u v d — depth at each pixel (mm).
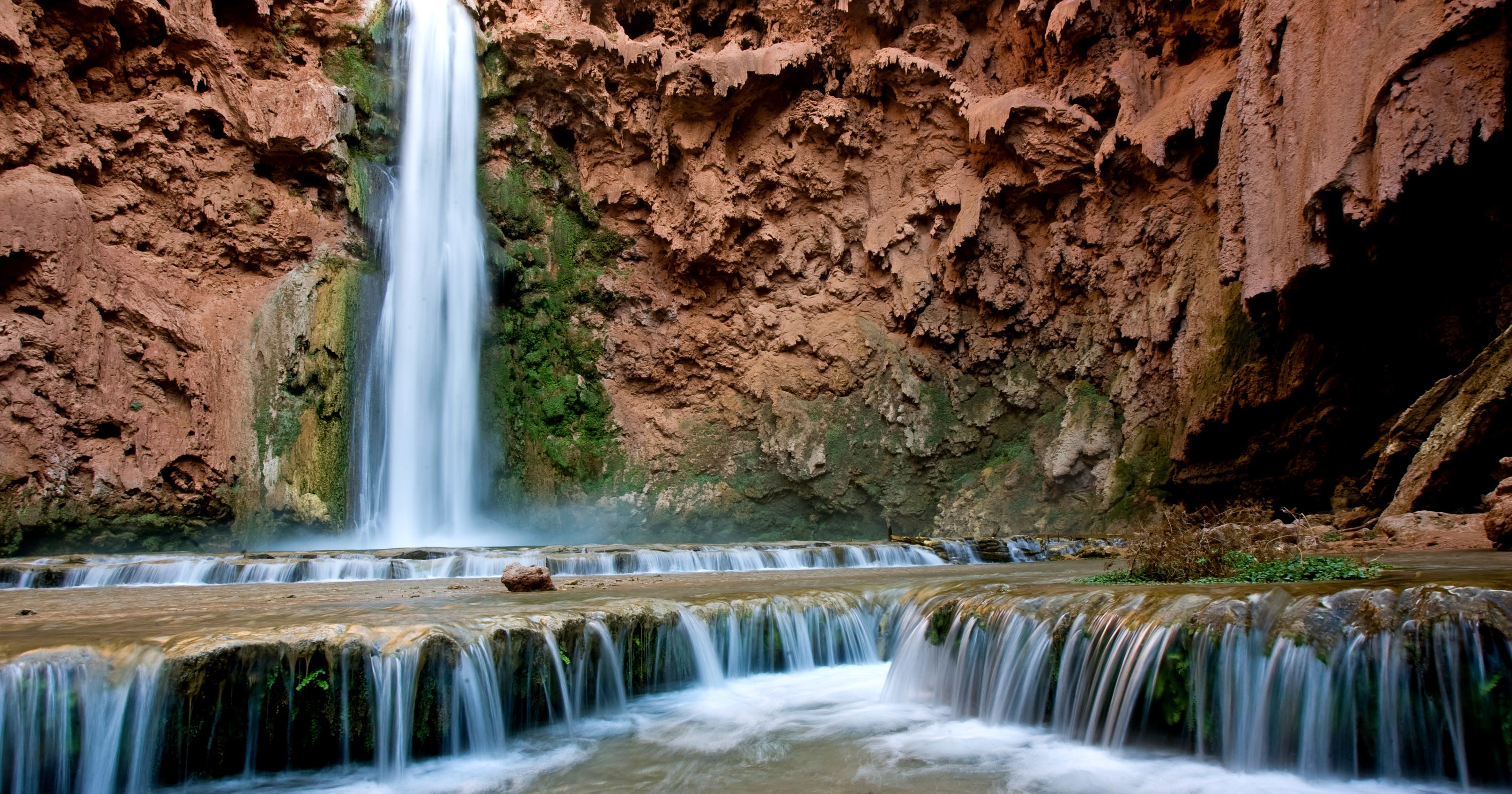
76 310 17000
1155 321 19594
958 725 6734
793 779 5602
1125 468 19812
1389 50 12203
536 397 23266
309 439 18609
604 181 23891
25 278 16594
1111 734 5895
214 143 19422
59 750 4957
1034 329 22172
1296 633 5328
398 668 5805
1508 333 12453
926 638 7621
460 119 22531
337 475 18922
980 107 21375
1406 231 12875
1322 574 6992
